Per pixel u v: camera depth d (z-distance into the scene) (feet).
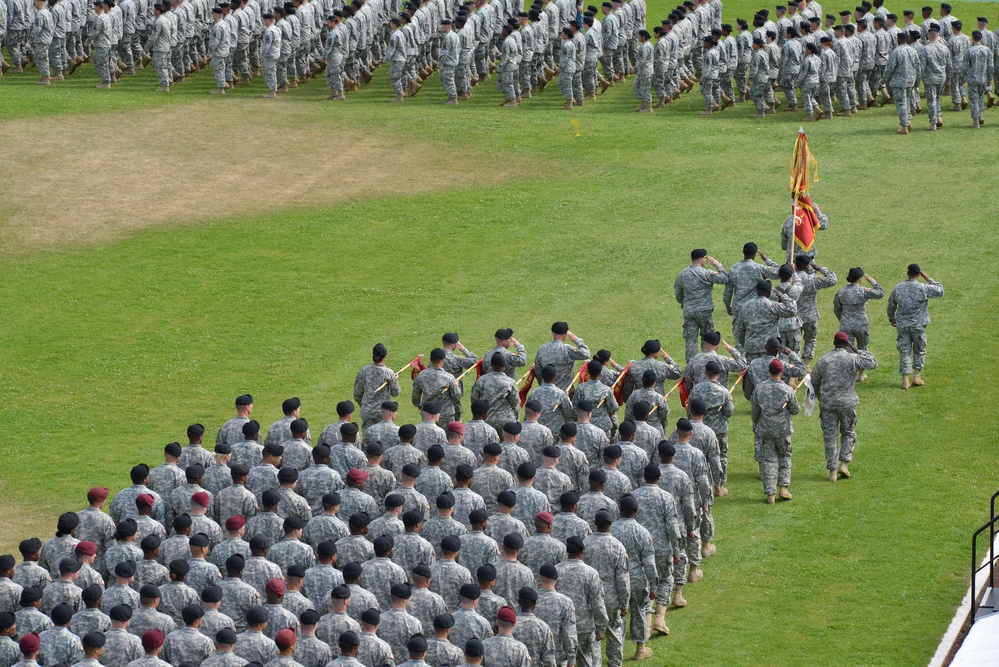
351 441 167.12
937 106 337.52
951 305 244.63
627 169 318.65
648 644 153.58
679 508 159.12
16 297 255.09
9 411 212.84
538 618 135.23
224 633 128.47
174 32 385.50
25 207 298.76
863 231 278.26
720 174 313.32
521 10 405.80
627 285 256.32
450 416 192.03
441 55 369.91
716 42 355.36
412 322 242.78
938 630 152.76
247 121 358.02
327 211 297.33
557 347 194.70
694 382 189.88
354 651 126.62
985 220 280.72
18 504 185.26
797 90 385.29
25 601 138.21
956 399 211.82
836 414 188.03
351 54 385.29
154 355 231.71
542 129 350.02
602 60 386.93
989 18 470.39
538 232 284.20
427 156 331.77
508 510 147.84
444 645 130.41
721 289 259.39
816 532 175.73
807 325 220.84
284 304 251.60
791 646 151.33
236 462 166.61
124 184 312.91
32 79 395.96
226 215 295.69
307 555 145.18
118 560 144.36
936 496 183.52
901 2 496.64
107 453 199.41
